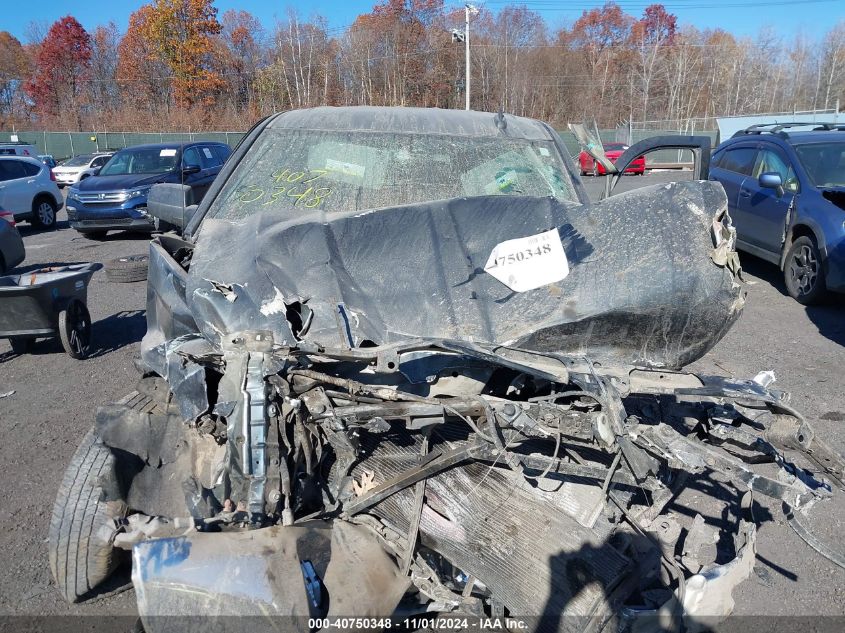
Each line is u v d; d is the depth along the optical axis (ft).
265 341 7.80
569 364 7.84
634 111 172.14
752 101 192.95
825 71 187.62
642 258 8.93
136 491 8.88
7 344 23.07
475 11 108.88
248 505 7.43
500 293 8.93
